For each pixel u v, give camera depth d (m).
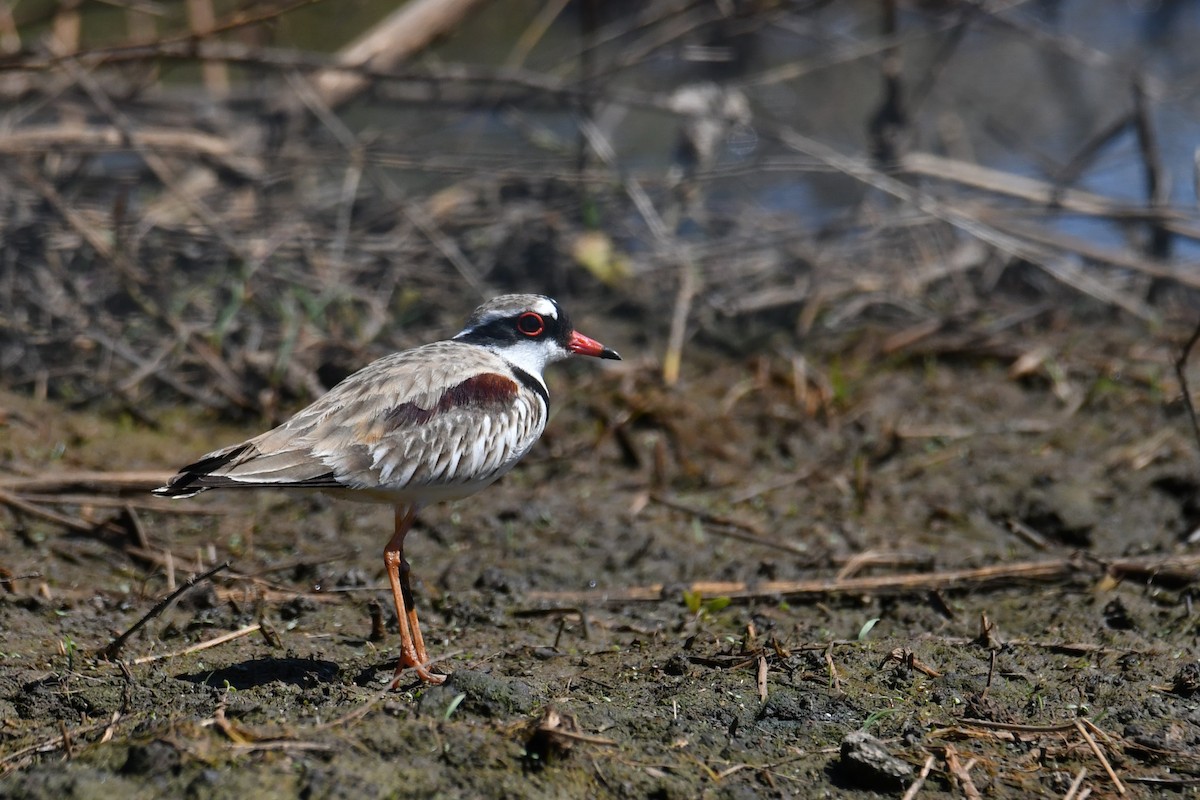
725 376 15.27
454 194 18.11
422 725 7.81
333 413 9.16
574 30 24.31
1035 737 8.40
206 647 9.66
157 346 14.84
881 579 10.89
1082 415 14.26
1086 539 11.95
